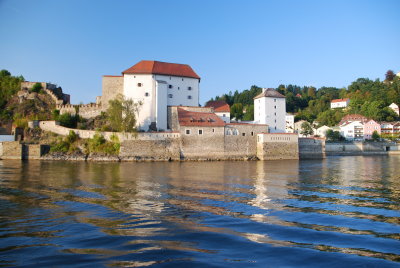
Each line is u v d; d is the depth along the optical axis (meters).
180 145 70.50
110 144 69.31
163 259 11.17
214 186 29.31
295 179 35.59
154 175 38.59
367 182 33.41
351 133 129.62
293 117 151.38
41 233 14.01
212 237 13.73
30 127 75.81
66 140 71.00
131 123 70.00
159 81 77.94
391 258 11.58
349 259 11.42
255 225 15.73
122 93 82.88
